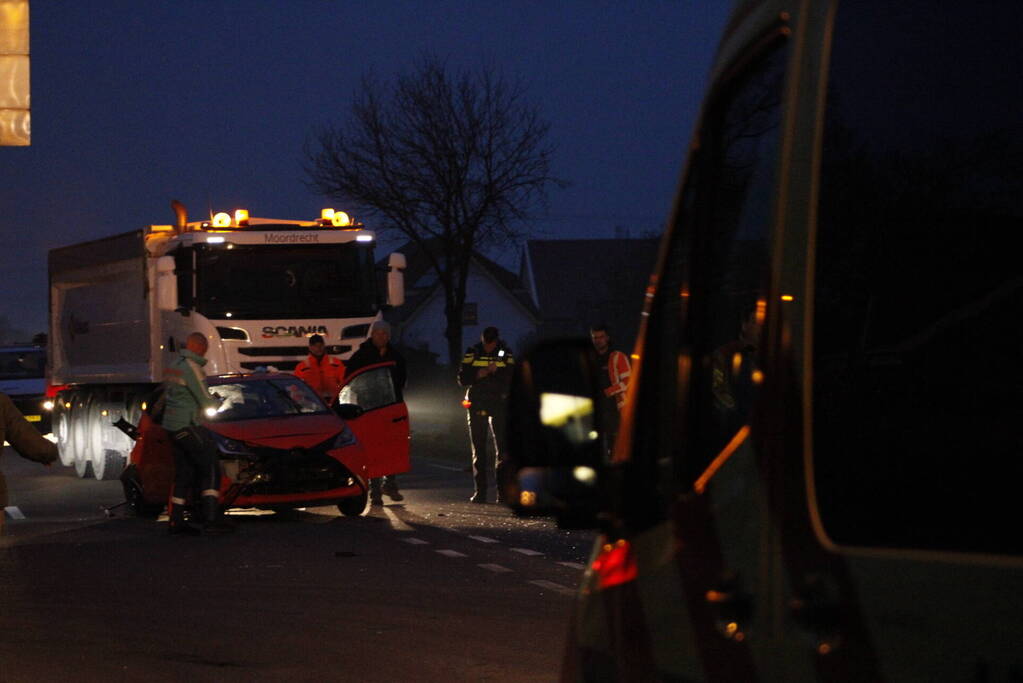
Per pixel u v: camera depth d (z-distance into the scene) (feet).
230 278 101.40
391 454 82.94
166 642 41.14
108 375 116.57
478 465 84.38
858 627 9.67
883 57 10.10
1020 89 9.02
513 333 440.45
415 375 313.32
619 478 14.07
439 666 37.14
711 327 12.60
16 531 72.79
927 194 9.58
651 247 324.60
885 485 9.59
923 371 9.41
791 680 10.48
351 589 50.83
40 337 155.12
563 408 14.33
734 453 11.74
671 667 12.78
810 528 10.28
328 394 92.22
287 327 101.50
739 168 12.20
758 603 11.03
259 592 50.49
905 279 9.65
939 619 8.91
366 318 102.94
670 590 12.85
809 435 10.41
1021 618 8.31
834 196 10.44
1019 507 8.57
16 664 38.14
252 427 75.66
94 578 54.80
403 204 214.69
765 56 11.75
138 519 78.84
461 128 214.48
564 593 49.16
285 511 80.94
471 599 48.06
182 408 69.56
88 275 123.13
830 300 10.36
